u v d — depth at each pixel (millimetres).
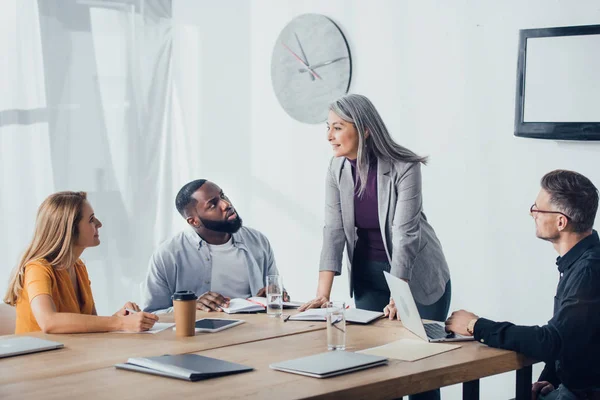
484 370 1968
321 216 4121
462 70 3465
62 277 2553
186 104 4812
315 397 1615
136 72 4773
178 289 3059
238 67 4508
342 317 2094
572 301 2008
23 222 4387
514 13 3273
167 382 1736
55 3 4488
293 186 4266
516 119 3254
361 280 3010
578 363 2014
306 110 4152
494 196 3375
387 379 1751
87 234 2578
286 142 4285
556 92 3133
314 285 4184
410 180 2762
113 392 1657
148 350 2098
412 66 3666
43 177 4453
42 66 4453
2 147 4344
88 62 4609
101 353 2061
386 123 3799
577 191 2143
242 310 2727
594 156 3072
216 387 1684
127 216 4742
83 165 4594
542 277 3232
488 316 3424
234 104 4547
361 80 3908
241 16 4469
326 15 4051
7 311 2730
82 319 2342
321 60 4066
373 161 2820
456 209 3520
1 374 1833
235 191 4578
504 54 3314
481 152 3412
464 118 3469
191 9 4750
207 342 2205
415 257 2812
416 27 3641
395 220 2775
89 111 4613
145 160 4812
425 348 2086
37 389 1691
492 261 3396
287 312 2736
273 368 1857
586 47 3045
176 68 4859
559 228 2164
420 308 2967
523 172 3277
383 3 3777
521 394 2086
